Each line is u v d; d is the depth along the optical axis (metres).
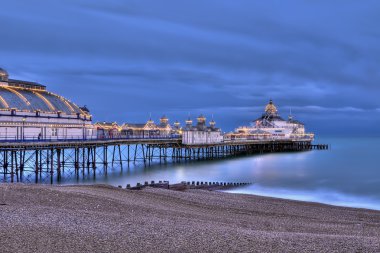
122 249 17.52
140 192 40.50
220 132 122.88
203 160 111.44
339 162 106.94
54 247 17.19
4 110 68.81
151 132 132.62
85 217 23.48
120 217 24.42
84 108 113.19
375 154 138.88
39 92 84.12
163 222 23.89
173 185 51.03
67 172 78.31
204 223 25.17
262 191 58.94
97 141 74.88
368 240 21.86
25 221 21.30
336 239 21.66
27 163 90.31
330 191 59.25
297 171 85.31
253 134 158.00
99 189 38.72
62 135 78.44
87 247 17.47
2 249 16.47
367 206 48.09
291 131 178.50
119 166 94.06
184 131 107.81
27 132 71.69
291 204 43.12
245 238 20.50
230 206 38.28
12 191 30.42
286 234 22.58
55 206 27.08
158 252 17.48
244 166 95.06
